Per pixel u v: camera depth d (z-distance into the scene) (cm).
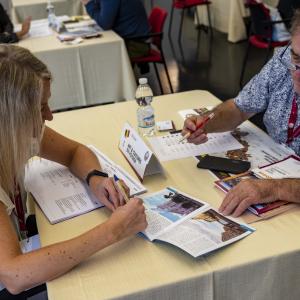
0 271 92
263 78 150
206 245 98
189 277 92
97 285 91
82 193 127
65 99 300
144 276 93
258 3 366
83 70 296
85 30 328
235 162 137
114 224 100
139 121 165
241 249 99
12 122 99
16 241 98
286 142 147
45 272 91
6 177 107
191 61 490
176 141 155
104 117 178
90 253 96
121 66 304
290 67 129
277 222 108
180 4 561
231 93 402
